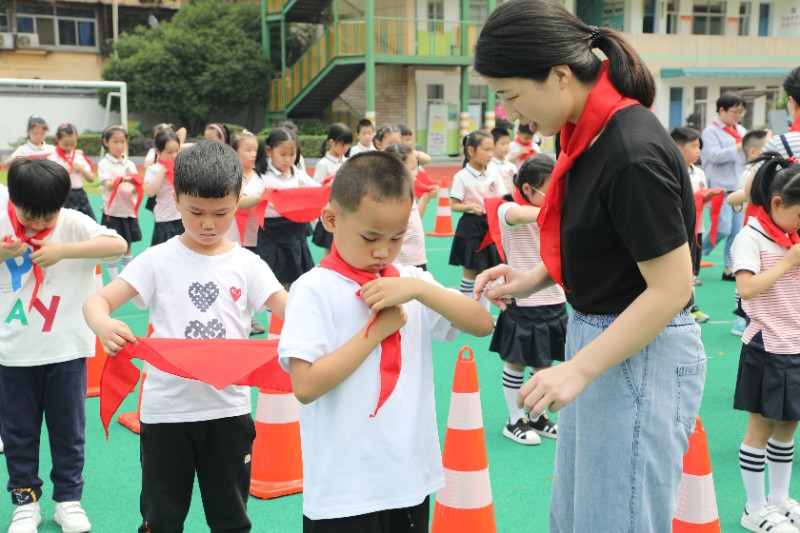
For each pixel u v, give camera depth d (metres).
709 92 31.66
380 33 25.27
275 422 3.93
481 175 7.57
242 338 3.08
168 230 7.84
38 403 3.52
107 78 28.97
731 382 5.74
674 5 30.81
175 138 7.81
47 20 31.31
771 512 3.59
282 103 27.92
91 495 3.94
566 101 2.04
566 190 2.15
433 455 2.31
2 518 3.66
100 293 2.82
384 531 2.24
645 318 1.93
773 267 3.62
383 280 2.09
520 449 4.56
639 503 2.14
